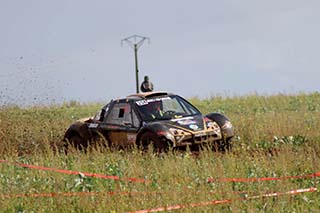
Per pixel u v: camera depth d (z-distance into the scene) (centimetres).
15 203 3994
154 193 4034
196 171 4734
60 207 3903
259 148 6016
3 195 4081
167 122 6038
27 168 5031
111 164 5069
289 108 10600
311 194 4159
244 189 4250
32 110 10112
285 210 3781
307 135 6350
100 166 5091
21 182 4475
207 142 5922
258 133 6462
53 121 8644
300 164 4916
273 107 10894
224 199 3966
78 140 6669
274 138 6228
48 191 4234
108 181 4416
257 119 7375
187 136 5859
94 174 4544
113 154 5581
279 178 4419
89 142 6612
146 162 5166
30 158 5753
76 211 3897
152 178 4544
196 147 5941
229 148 6069
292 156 5100
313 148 5800
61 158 5600
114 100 6531
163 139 5778
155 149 5825
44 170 4812
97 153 5588
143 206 3828
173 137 5812
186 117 6175
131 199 3966
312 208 3844
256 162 4984
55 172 4703
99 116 6638
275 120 7162
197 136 5891
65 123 8444
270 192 4059
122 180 4409
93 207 3872
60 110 10994
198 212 3709
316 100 11862
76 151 5916
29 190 4238
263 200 3919
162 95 6462
